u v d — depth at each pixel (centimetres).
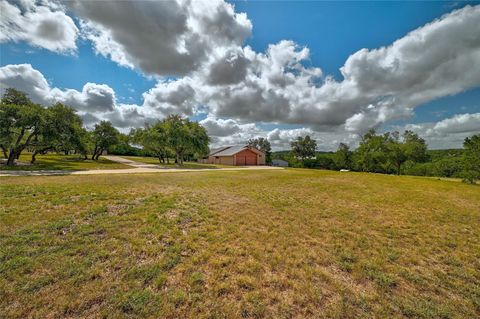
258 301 226
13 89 1688
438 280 276
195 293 235
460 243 395
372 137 3353
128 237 371
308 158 4903
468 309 223
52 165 1881
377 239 406
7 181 864
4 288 227
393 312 216
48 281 242
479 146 1459
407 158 2905
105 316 199
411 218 548
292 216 537
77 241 346
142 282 249
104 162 2747
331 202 710
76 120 1988
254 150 4188
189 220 479
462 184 1374
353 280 271
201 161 4922
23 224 401
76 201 577
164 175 1362
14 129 1579
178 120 3000
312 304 225
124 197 651
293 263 307
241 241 377
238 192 832
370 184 1219
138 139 3269
